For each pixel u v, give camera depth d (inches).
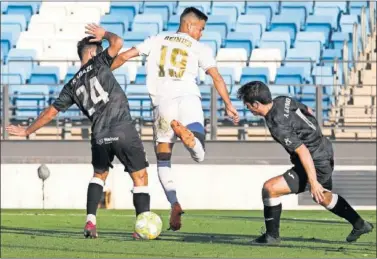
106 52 643.5
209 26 1860.2
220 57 1747.0
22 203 1396.4
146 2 1980.8
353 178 1402.6
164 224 906.1
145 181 661.3
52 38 1840.6
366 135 1572.3
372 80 1809.8
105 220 968.3
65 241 660.7
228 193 1391.5
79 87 648.4
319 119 1435.8
